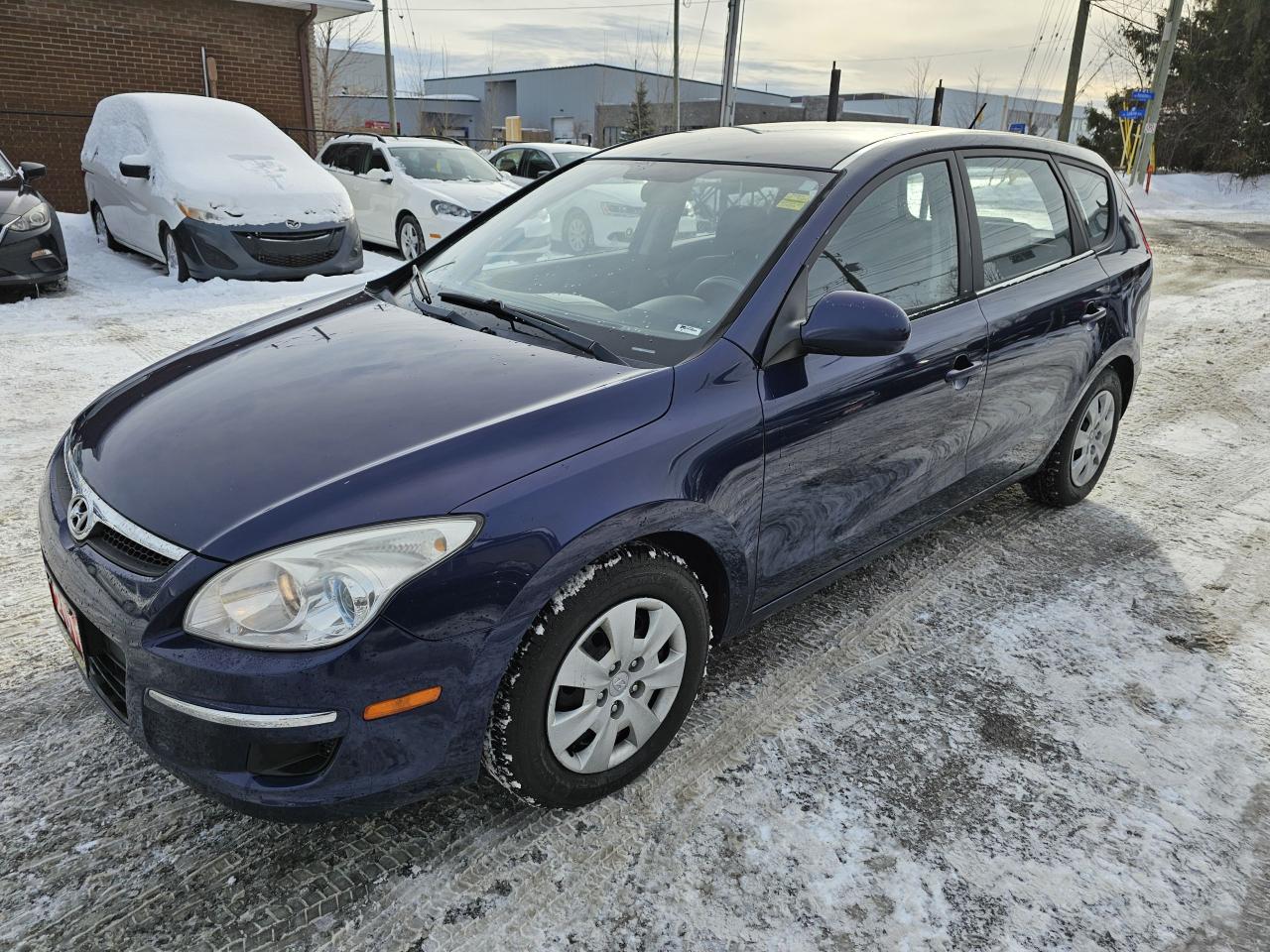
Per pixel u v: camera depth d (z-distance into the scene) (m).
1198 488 4.41
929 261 2.92
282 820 1.81
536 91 62.59
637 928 1.89
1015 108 43.31
